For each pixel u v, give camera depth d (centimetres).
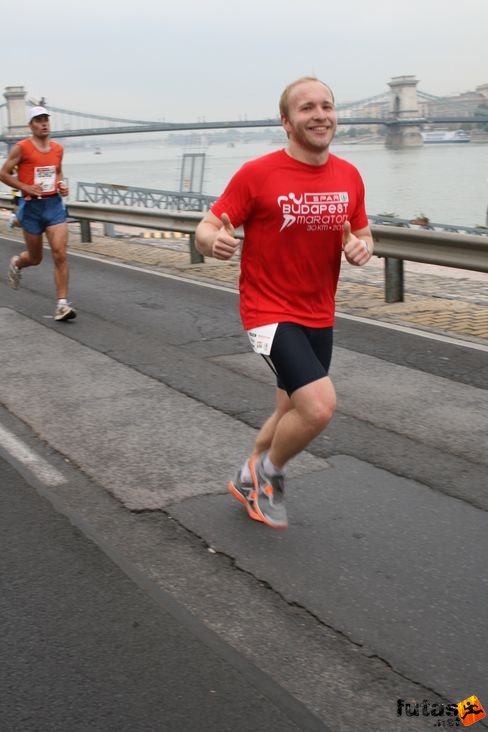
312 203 344
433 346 726
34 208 826
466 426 530
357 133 10188
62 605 332
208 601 334
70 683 284
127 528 398
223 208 349
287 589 342
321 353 374
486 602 330
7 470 470
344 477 454
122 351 727
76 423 545
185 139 12769
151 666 292
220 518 407
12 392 614
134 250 1394
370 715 267
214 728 261
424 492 433
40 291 1016
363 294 965
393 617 321
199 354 716
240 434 522
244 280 368
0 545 383
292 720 265
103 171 9025
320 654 298
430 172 5656
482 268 789
